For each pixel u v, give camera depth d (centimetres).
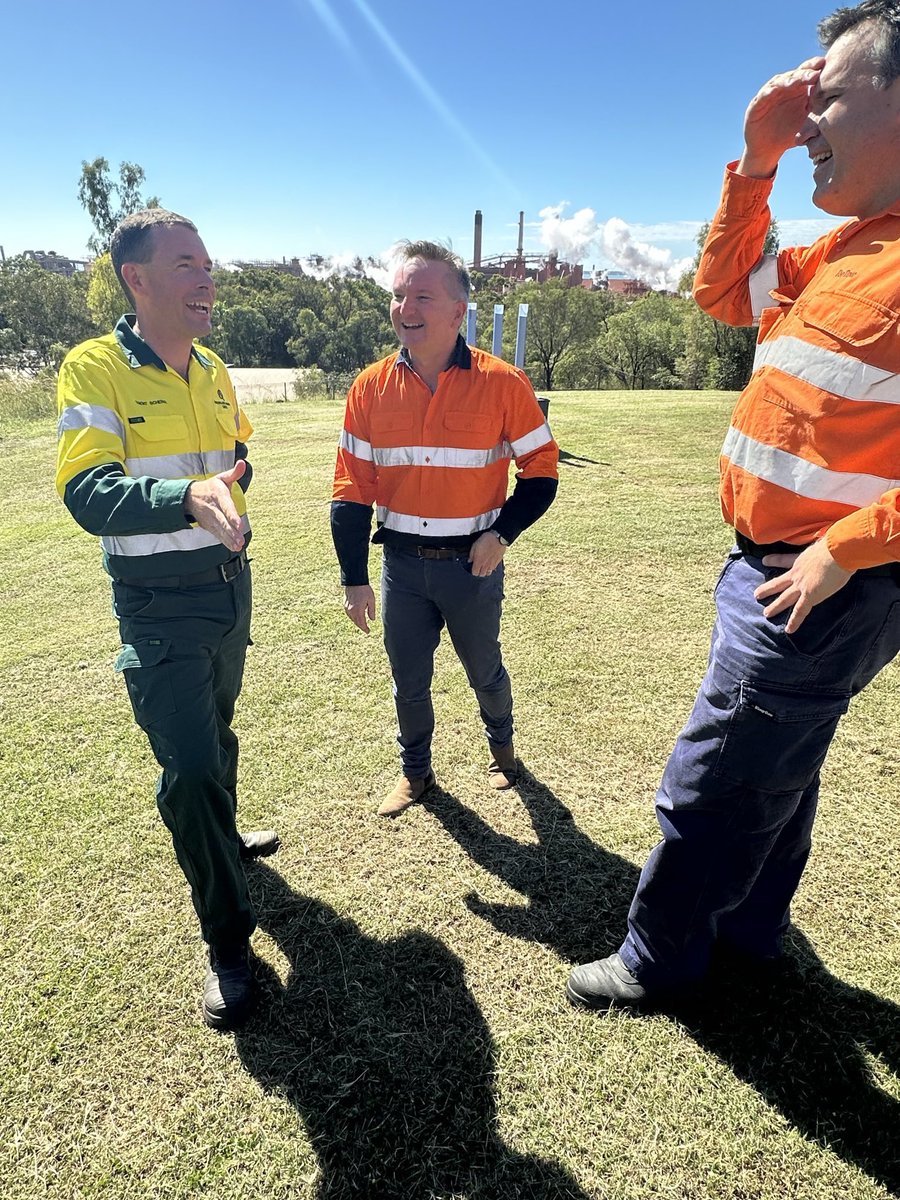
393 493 228
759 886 187
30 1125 160
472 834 250
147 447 177
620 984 183
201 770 168
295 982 195
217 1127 159
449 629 246
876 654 143
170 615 177
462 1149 154
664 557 507
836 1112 160
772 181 164
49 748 301
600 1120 159
